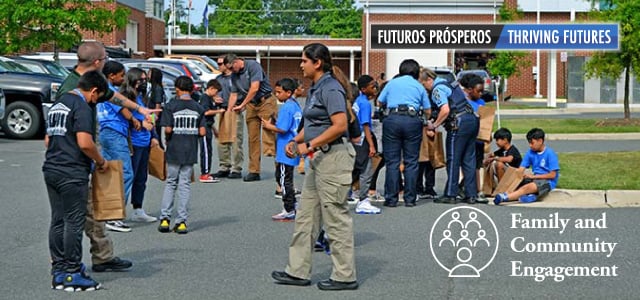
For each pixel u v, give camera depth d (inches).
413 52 1904.5
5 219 420.2
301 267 295.0
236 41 2352.4
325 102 284.5
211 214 445.1
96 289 288.5
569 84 1392.7
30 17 1181.7
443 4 1862.7
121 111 383.6
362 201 443.5
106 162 293.4
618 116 1198.3
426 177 495.2
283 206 439.2
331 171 283.1
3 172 594.2
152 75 517.3
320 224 297.4
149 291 287.0
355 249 356.5
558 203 467.2
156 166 392.5
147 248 358.9
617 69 992.9
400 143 458.6
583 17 1368.1
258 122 570.6
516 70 1588.3
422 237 381.7
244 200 492.7
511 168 472.7
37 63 892.0
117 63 371.2
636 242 367.9
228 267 323.3
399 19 1892.2
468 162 472.4
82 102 280.5
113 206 294.8
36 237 378.0
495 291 289.9
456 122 464.1
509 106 1444.4
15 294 281.3
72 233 283.1
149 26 2231.8
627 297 283.4
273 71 2427.4
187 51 2377.0
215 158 714.2
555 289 293.0
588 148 764.6
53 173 279.1
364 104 431.5
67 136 279.7
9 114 826.8
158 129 500.7
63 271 286.5
